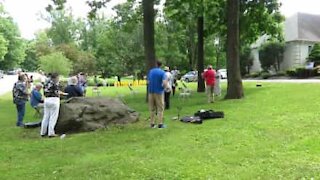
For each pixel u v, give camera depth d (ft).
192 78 169.58
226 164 25.23
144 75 176.55
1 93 117.91
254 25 91.40
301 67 155.33
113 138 36.09
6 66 368.27
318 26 209.46
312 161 24.70
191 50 195.21
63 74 204.54
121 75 177.88
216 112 45.09
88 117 42.19
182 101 69.05
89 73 212.43
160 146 31.53
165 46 183.52
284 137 32.19
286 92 70.79
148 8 71.97
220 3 87.40
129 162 26.76
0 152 32.48
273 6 90.53
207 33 97.09
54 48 248.32
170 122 44.01
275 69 197.88
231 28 67.77
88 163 27.32
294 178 21.74
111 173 24.59
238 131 35.65
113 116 43.70
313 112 43.86
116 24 92.63
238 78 67.31
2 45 278.05
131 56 173.47
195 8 89.40
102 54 196.44
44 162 28.48
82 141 35.68
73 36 316.60
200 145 31.09
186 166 25.12
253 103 57.26
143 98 83.15
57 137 39.01
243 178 22.22
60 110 41.93
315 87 76.28
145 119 46.80
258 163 25.02
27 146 34.65
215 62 216.74
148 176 23.58
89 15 78.33
